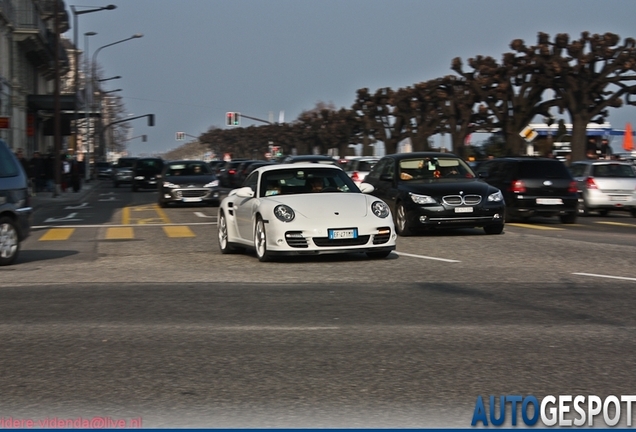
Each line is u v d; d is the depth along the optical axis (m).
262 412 9.01
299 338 12.47
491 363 10.98
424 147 100.94
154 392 9.77
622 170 44.06
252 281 18.17
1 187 21.95
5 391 9.86
